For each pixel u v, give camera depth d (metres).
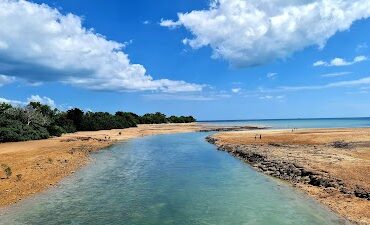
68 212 23.22
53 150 52.03
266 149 50.59
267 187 29.83
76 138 77.19
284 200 25.50
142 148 62.25
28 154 46.69
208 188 29.84
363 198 24.20
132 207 24.41
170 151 57.22
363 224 19.77
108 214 22.88
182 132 115.25
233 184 31.27
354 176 29.31
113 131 111.44
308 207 23.48
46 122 85.25
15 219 21.80
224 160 46.00
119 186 30.62
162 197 27.00
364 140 55.22
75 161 43.62
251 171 37.53
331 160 36.88
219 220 21.58
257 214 22.55
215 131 120.88
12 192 27.64
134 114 190.75
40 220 21.64
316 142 56.09
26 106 83.12
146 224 21.03
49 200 25.98
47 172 35.47
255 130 113.62
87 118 117.69
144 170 38.62
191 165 42.03
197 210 23.64
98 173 36.66
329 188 27.30
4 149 52.72
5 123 70.56
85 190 29.09
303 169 33.28
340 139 58.12
